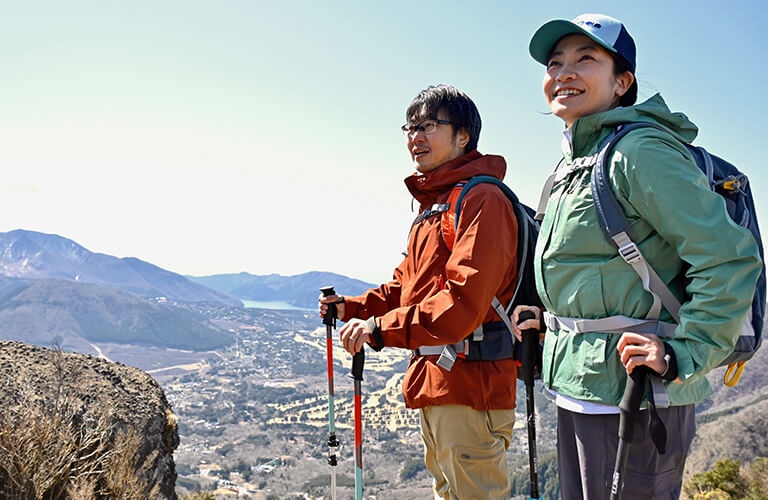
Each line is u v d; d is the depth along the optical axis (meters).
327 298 2.51
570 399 1.42
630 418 1.19
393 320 1.76
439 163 2.13
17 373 3.04
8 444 2.45
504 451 1.93
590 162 1.38
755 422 38.53
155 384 3.57
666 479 1.30
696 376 1.14
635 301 1.31
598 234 1.35
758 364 79.00
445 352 1.84
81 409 2.96
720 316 1.13
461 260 1.75
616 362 1.31
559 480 1.56
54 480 2.50
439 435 1.91
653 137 1.27
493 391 1.84
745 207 1.32
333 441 2.43
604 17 1.54
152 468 3.07
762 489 15.20
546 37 1.58
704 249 1.16
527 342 1.84
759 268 1.15
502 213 1.81
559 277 1.43
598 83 1.52
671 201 1.20
